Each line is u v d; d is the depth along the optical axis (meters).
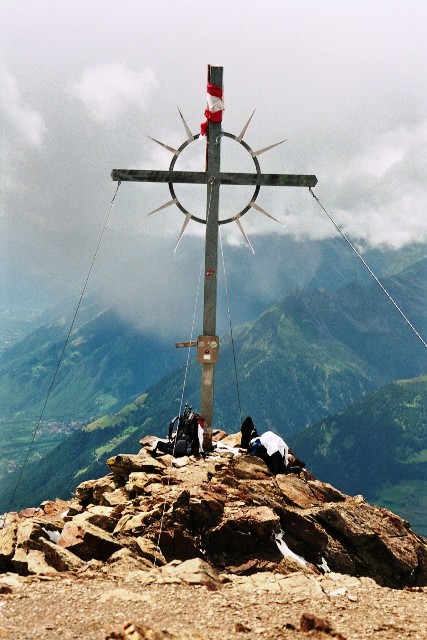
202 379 22.17
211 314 22.38
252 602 9.23
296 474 19.62
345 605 9.32
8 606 8.66
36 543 12.73
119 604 8.75
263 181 21.83
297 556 14.38
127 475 18.69
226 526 14.16
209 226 22.02
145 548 12.92
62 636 7.41
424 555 16.42
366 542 15.83
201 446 20.91
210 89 21.12
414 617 8.73
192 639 7.23
